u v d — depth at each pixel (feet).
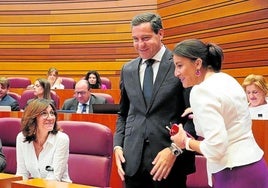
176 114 5.91
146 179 5.97
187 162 5.88
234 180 4.76
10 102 15.88
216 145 4.42
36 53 26.73
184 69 5.02
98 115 10.34
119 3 25.27
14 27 26.94
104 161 7.49
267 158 7.84
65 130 7.94
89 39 25.96
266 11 17.04
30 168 7.55
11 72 26.96
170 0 22.53
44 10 26.68
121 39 25.27
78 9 26.18
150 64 6.11
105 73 25.63
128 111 6.56
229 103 4.66
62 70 26.37
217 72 5.08
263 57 17.12
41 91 14.93
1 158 7.95
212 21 19.71
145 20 5.86
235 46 18.43
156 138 5.82
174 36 22.17
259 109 10.61
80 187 3.86
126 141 6.11
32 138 7.51
